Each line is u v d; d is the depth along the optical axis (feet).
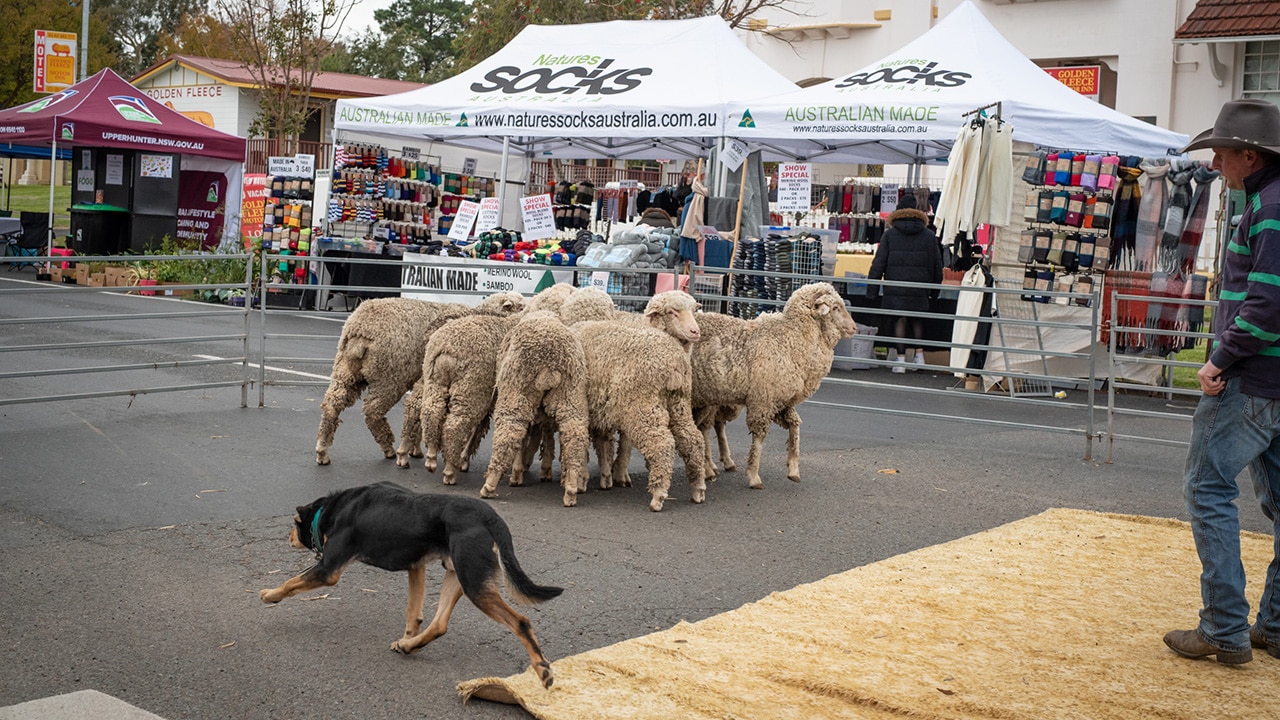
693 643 15.30
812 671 14.30
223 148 69.15
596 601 17.37
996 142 39.96
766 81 52.49
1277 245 15.01
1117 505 25.58
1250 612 18.01
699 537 21.27
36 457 25.18
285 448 27.66
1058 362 44.14
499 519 14.01
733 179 49.62
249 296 32.78
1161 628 16.75
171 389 31.12
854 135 45.09
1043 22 77.97
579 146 69.77
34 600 16.39
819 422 35.91
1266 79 69.26
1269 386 15.26
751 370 25.09
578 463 22.93
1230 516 15.55
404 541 14.52
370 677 14.16
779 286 45.96
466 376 23.97
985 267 42.93
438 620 14.73
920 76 46.47
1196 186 43.42
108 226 68.18
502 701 13.47
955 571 19.43
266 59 103.09
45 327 48.14
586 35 57.47
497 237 52.80
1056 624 16.74
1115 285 43.27
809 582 18.90
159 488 23.08
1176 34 68.44
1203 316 42.70
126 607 16.29
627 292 45.27
